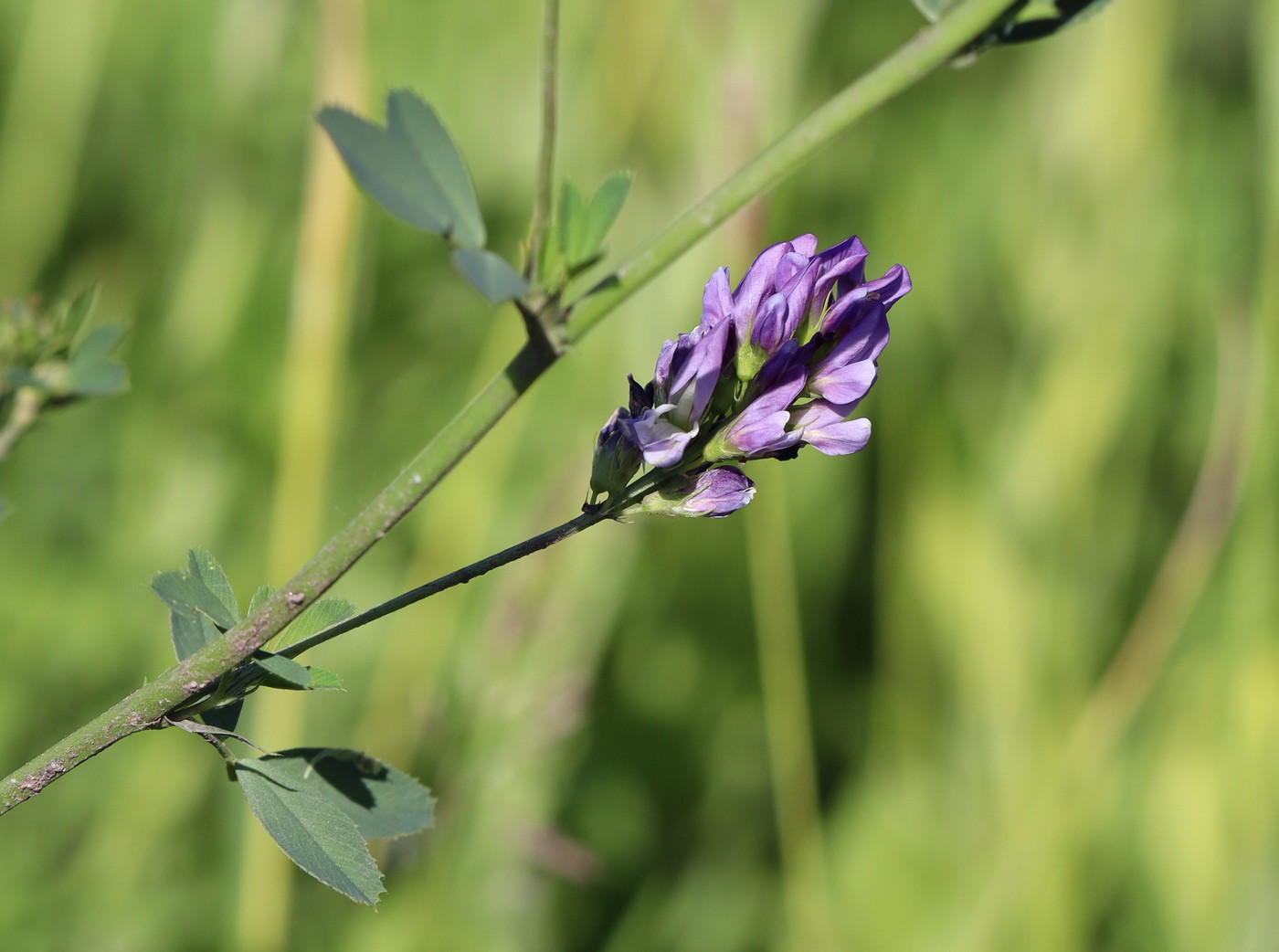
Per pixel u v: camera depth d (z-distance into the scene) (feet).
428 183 1.21
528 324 1.20
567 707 1.90
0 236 2.30
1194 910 2.20
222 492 2.21
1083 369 2.25
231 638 1.20
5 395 1.40
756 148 2.07
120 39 2.30
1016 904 2.12
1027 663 2.24
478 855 1.93
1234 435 2.16
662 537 2.21
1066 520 2.25
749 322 1.25
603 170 2.20
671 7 2.12
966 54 1.25
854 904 2.20
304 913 1.95
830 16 2.23
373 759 1.26
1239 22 2.25
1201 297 2.27
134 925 1.94
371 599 2.16
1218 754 2.19
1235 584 2.16
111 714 1.21
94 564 2.20
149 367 2.28
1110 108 2.27
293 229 2.28
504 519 2.08
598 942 2.26
